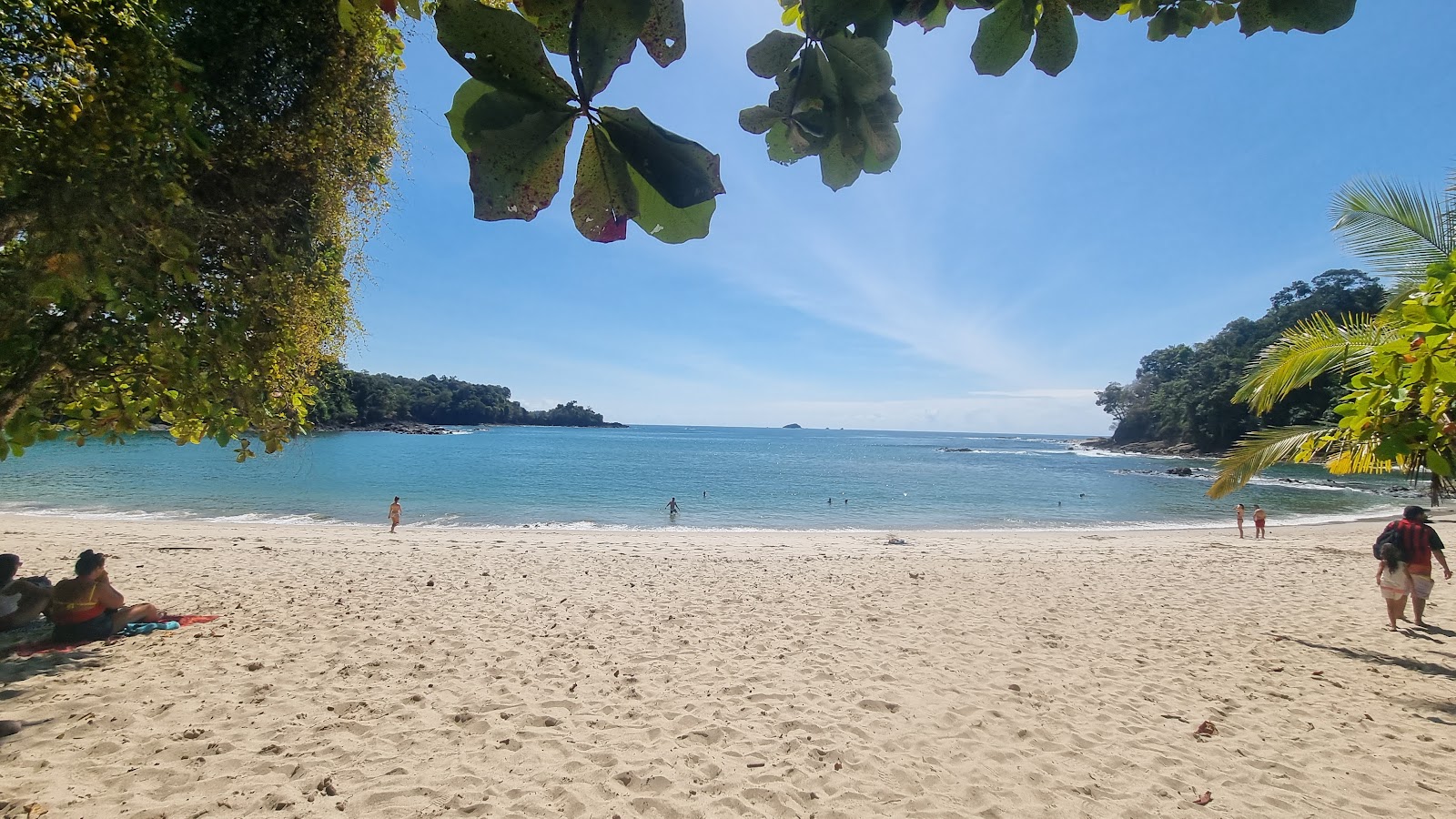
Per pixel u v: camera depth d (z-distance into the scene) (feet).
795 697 17.37
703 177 1.94
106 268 7.50
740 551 48.37
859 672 19.43
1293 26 2.65
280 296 10.94
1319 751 14.90
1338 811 12.53
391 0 2.23
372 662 18.89
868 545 56.24
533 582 31.91
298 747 13.71
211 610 24.40
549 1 1.91
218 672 17.61
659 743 14.56
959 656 21.31
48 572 32.09
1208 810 12.51
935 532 74.08
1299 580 37.45
